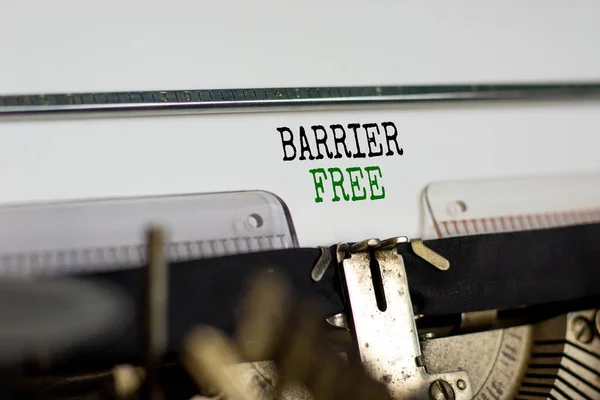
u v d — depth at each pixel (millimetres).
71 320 826
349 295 1063
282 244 1092
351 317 1061
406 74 1351
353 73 1310
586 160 1431
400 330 1070
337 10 1330
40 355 892
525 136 1401
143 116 1155
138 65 1179
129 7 1197
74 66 1145
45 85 1123
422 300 1126
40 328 806
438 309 1135
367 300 1068
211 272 995
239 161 1188
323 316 1049
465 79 1393
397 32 1368
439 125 1342
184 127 1172
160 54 1195
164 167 1147
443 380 1071
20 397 887
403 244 1133
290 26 1290
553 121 1433
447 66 1386
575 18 1523
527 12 1485
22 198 1076
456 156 1335
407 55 1362
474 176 1336
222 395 963
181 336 963
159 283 896
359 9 1349
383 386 957
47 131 1106
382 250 1090
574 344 1188
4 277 823
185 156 1161
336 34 1317
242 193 1112
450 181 1311
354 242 1167
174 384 1007
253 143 1203
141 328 930
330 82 1288
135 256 1003
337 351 1038
